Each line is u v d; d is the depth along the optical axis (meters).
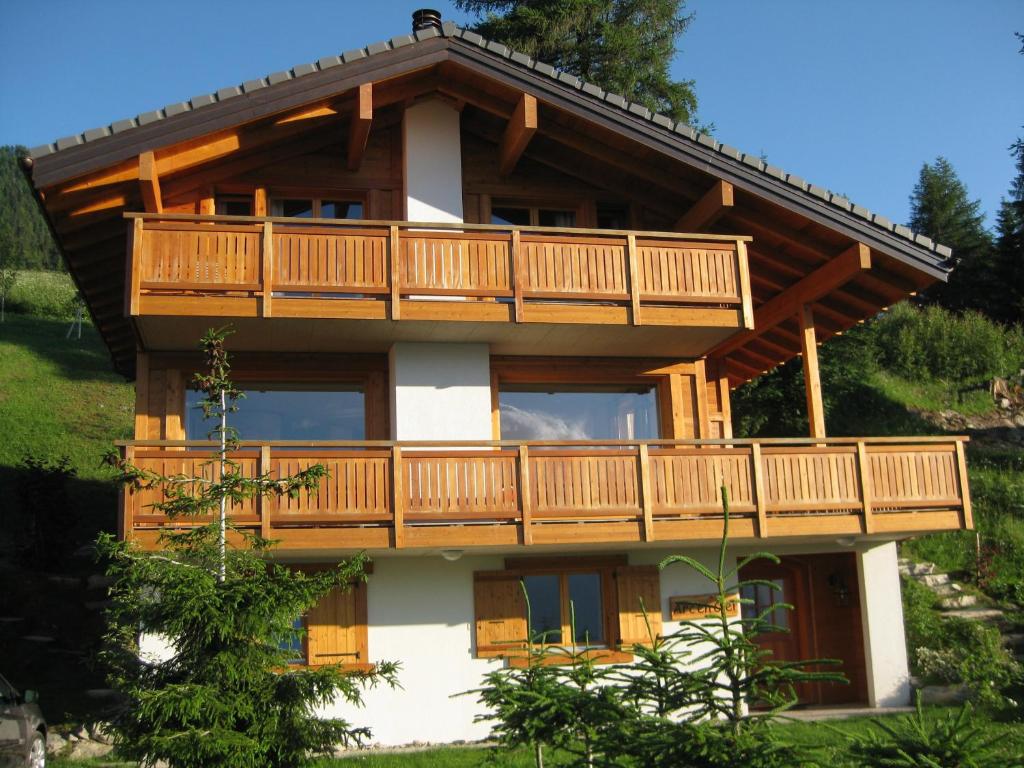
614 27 28.08
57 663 14.45
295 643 13.23
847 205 14.26
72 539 17.81
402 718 13.27
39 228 78.31
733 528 13.32
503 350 15.05
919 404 27.23
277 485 9.29
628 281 14.00
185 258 12.77
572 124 14.68
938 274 14.55
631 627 14.06
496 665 13.56
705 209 14.84
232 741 8.05
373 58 13.55
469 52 13.91
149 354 14.20
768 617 16.22
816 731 11.72
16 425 25.52
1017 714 12.38
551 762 9.59
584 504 12.99
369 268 13.29
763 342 18.47
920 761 5.76
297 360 14.66
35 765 10.72
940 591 17.62
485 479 12.82
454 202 15.06
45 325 36.94
